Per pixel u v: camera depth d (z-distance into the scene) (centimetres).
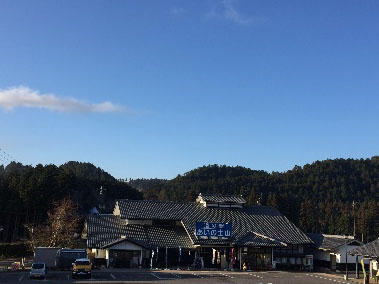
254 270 4831
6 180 8438
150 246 4806
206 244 4834
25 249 6019
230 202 5981
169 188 18275
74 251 4322
